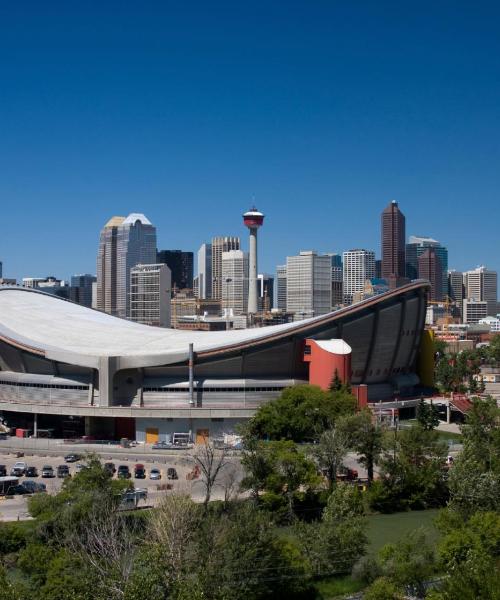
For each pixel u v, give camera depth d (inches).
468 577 2974.9
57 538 3644.2
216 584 3230.8
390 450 5900.6
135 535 3742.6
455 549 3646.7
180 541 3238.2
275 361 7785.4
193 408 7303.2
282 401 6707.7
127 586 2635.3
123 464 6195.9
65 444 7130.9
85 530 3641.7
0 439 7372.1
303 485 4936.0
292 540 4013.3
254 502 4471.0
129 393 7652.6
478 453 5137.8
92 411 7426.2
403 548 3715.6
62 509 3944.4
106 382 7475.4
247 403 7573.8
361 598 3636.8
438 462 5196.9
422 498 5088.6
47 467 5885.8
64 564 3297.2
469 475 4544.8
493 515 3895.2
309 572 3708.2
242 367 7696.9
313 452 5093.5
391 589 3464.6
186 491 4640.8
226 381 7603.4
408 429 5492.1
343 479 5492.1
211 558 3324.3
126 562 3016.7
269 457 4709.6
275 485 4633.4
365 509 4970.5
